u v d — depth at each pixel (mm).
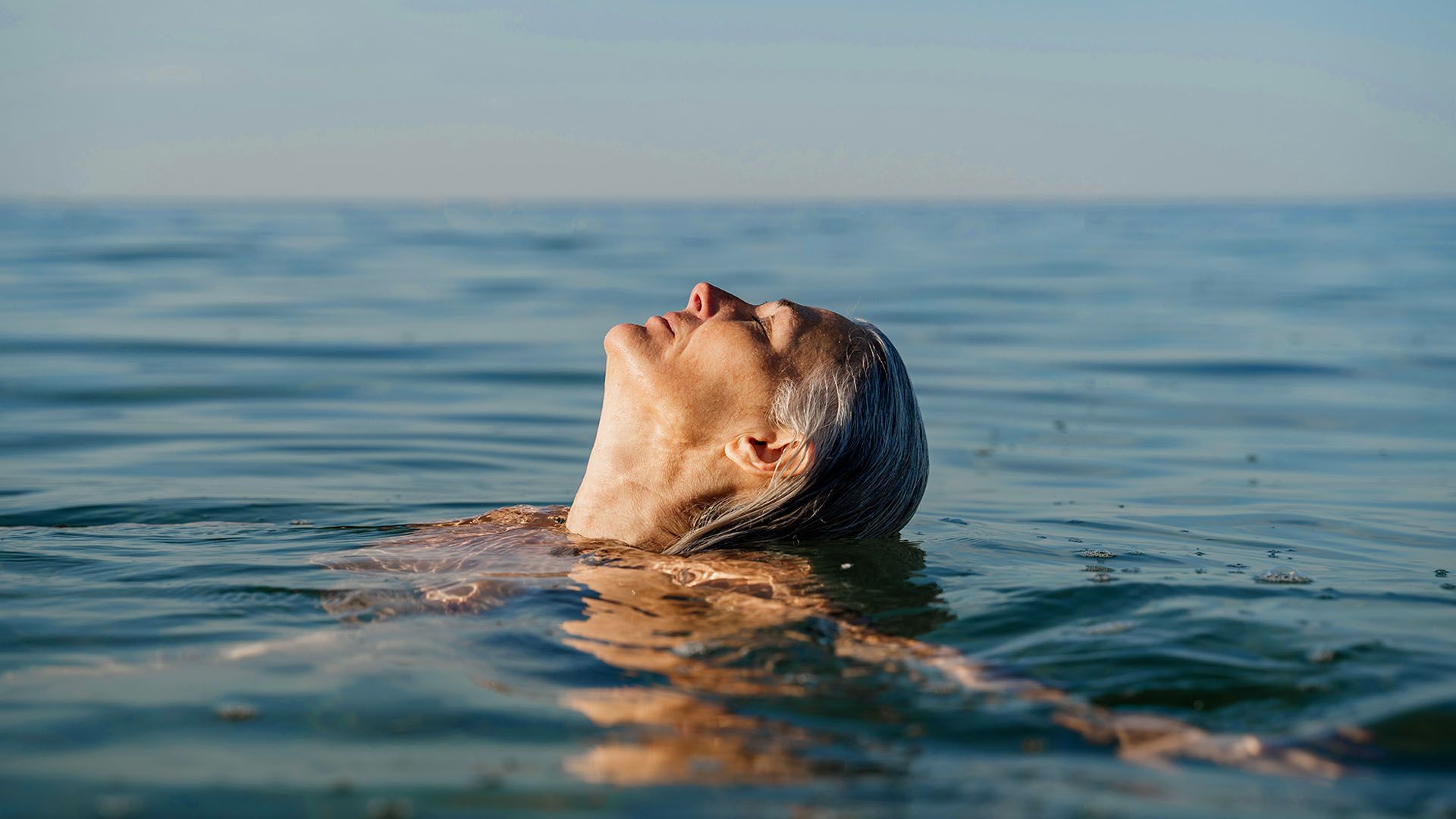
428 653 2447
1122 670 2365
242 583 2977
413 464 5828
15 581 3020
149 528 3879
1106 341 12328
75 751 1913
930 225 75375
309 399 8055
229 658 2398
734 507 3170
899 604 2859
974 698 2213
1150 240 44375
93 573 3104
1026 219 101688
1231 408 8312
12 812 1675
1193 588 3086
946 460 6348
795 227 69312
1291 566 3535
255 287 18031
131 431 6609
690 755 1952
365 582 2957
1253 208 182875
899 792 1804
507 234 50875
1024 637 2592
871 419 3164
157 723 2041
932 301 17094
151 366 9406
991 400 8727
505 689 2246
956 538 3869
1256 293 18672
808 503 3154
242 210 152875
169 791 1763
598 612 2727
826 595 2900
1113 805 1757
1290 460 6316
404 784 1806
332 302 15836
